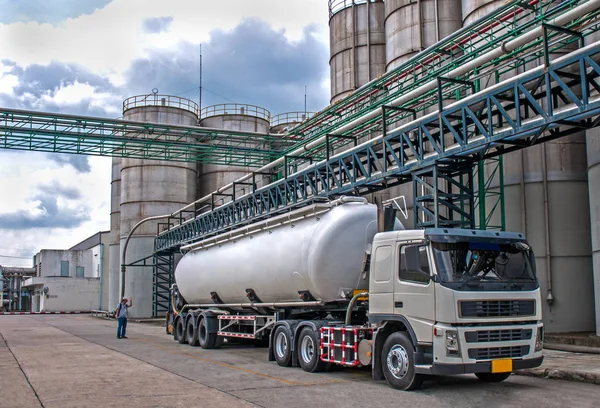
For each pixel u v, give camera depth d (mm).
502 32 23438
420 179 17594
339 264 14094
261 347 21625
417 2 30312
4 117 30328
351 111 28734
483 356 10641
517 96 14539
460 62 21328
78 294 77500
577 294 21750
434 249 10930
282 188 25906
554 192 22219
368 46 36375
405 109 19453
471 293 10664
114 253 55500
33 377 13148
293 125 50875
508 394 10734
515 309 11086
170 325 27344
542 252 22047
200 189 50688
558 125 14070
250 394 10789
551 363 14164
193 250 23703
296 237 15484
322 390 11219
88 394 10836
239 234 19297
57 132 31469
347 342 12828
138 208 47875
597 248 19438
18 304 102688
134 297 47125
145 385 11930
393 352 11539
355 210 14523
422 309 10891
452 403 9859
